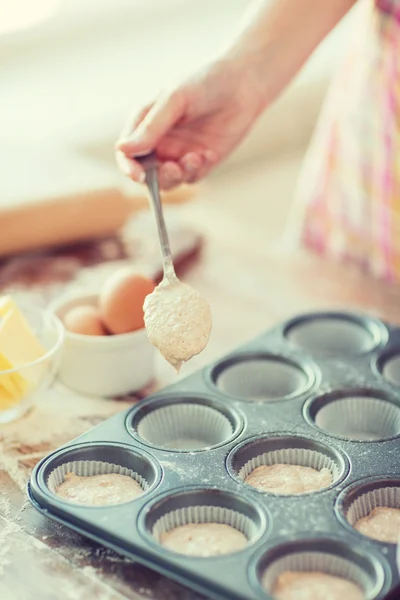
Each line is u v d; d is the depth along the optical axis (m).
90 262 1.05
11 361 0.82
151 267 0.98
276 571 0.67
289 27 0.94
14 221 1.03
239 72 0.93
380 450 0.77
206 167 0.97
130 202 1.07
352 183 1.08
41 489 0.72
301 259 1.11
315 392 0.83
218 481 0.73
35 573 0.70
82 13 1.66
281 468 0.77
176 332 0.75
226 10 1.84
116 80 1.51
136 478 0.76
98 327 0.87
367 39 1.03
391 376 0.88
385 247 1.07
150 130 0.87
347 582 0.68
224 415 0.81
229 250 1.11
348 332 0.93
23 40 1.60
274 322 0.97
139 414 0.81
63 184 1.07
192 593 0.68
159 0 1.75
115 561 0.70
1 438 0.82
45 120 1.36
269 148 1.58
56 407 0.86
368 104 1.04
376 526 0.72
